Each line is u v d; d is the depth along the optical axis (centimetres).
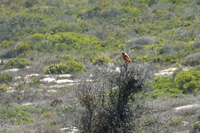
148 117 3794
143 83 3553
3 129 5172
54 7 16725
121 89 3606
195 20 13438
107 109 3575
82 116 3509
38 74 10125
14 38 14025
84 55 11856
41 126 5084
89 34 13950
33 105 6969
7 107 6588
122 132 3391
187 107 5438
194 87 7019
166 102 5969
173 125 4659
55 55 11812
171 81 7744
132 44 12319
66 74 9969
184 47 10938
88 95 3319
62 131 4603
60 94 7606
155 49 11200
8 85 8831
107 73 3538
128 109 3547
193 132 4312
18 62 11119
